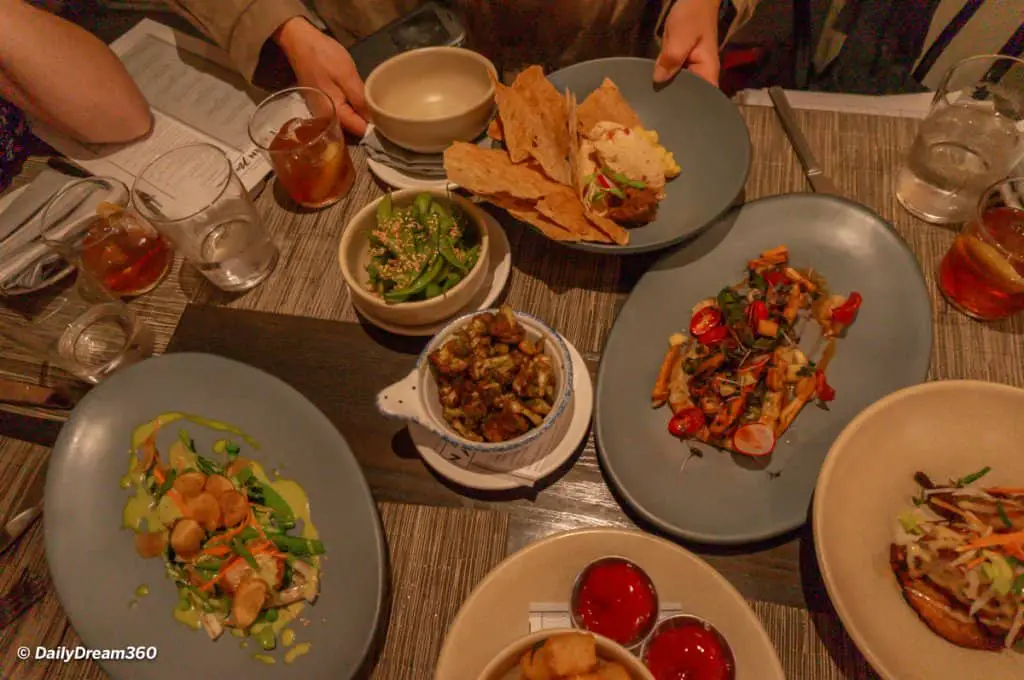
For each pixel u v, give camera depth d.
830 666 0.80
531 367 0.92
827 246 1.07
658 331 1.03
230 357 1.12
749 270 1.07
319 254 1.23
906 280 1.01
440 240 1.05
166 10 1.82
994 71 1.11
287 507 0.91
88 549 0.90
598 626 0.77
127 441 0.98
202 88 1.49
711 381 0.95
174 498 0.91
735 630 0.74
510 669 0.72
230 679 0.81
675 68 1.24
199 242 1.16
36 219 1.27
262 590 0.83
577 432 0.96
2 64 1.23
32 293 1.19
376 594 0.82
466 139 1.25
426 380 0.93
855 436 0.80
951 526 0.79
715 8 1.32
